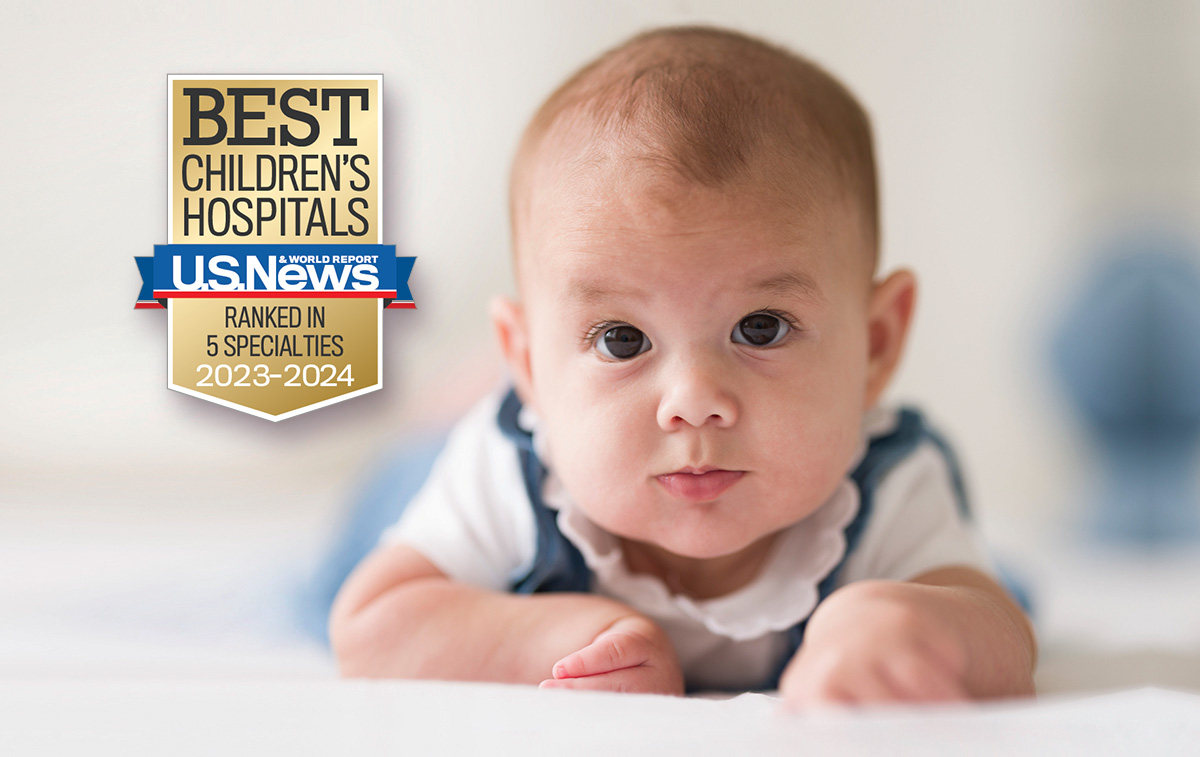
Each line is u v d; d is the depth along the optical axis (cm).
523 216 89
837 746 47
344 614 92
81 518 189
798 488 80
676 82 85
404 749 49
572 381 81
